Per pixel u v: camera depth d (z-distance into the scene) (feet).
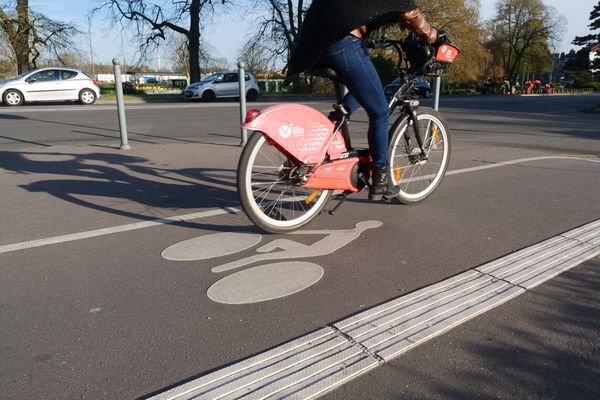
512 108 70.23
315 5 11.03
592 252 11.09
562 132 37.17
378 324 8.04
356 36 11.02
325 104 62.69
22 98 67.82
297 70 11.33
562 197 15.90
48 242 11.79
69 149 25.93
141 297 9.02
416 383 6.62
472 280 9.68
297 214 13.35
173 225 13.07
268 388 6.51
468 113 58.34
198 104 71.87
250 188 11.57
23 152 24.80
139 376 6.76
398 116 13.79
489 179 18.49
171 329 7.94
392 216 13.78
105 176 19.08
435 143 15.01
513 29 232.53
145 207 14.74
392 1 10.75
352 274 10.01
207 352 7.30
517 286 9.39
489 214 13.99
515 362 7.07
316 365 6.98
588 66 215.31
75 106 64.90
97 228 12.80
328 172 12.18
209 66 123.24
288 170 12.06
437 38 12.67
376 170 12.62
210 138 31.07
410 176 14.79
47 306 8.70
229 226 12.99
